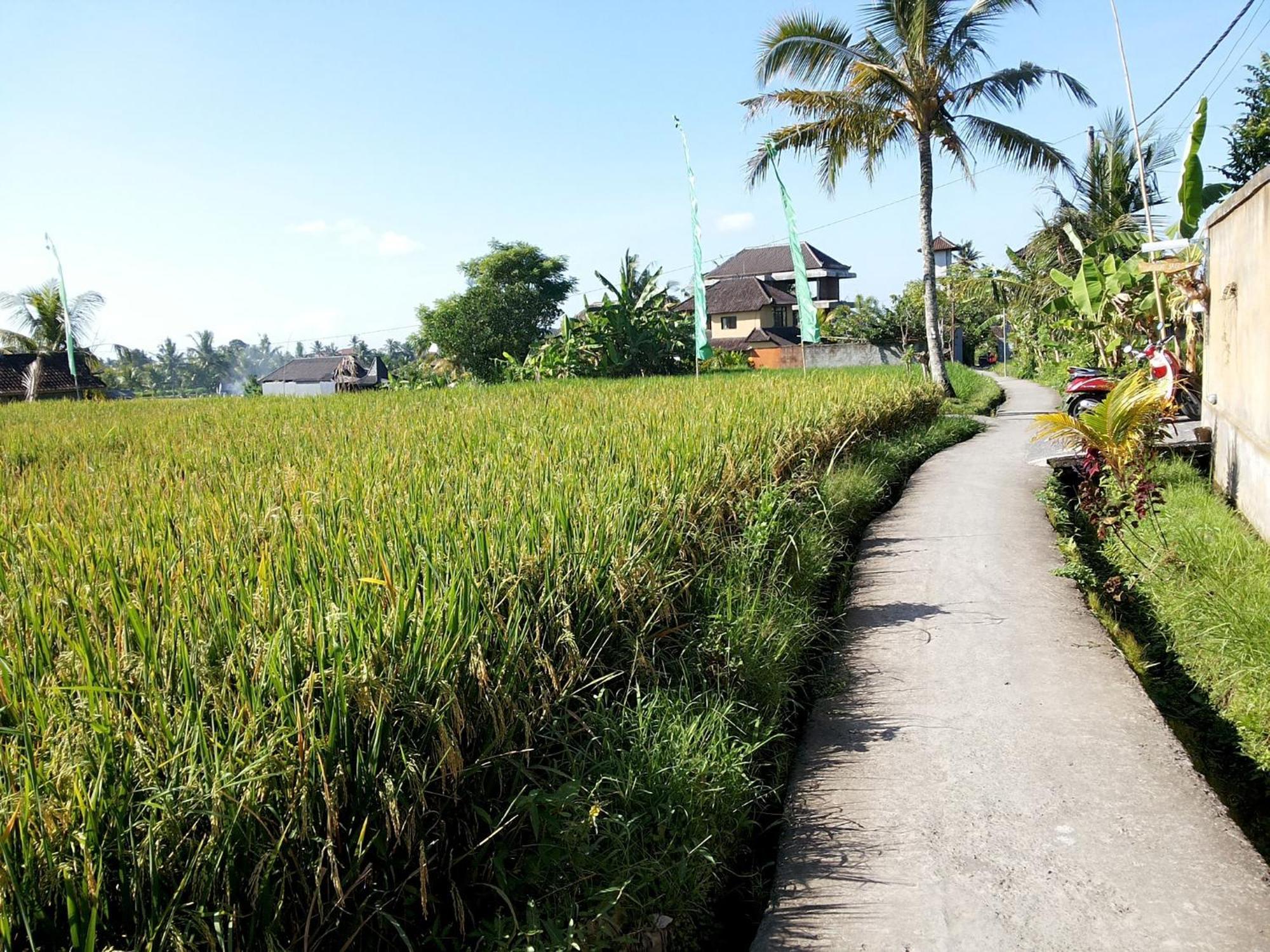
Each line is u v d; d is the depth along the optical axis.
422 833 3.11
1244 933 3.19
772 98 21.88
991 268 39.53
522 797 3.37
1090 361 22.97
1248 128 20.89
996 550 8.14
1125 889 3.44
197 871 2.51
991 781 4.24
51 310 45.75
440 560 4.23
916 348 41.81
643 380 24.31
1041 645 5.83
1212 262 10.41
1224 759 4.88
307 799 2.75
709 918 3.73
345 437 10.13
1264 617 5.71
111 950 2.20
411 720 3.26
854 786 4.30
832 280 63.75
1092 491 8.48
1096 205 28.53
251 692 3.00
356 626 3.37
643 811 3.76
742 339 57.44
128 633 3.36
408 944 2.72
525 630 3.93
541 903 3.26
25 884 2.29
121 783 2.59
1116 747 4.49
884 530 9.16
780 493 7.52
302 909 2.77
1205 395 11.02
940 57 21.50
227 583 3.85
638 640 4.60
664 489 6.17
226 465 8.13
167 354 110.81
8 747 2.70
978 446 15.31
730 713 4.66
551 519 5.05
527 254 50.50
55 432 12.95
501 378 38.53
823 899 3.51
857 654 5.89
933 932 3.29
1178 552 7.40
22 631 3.39
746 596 5.71
